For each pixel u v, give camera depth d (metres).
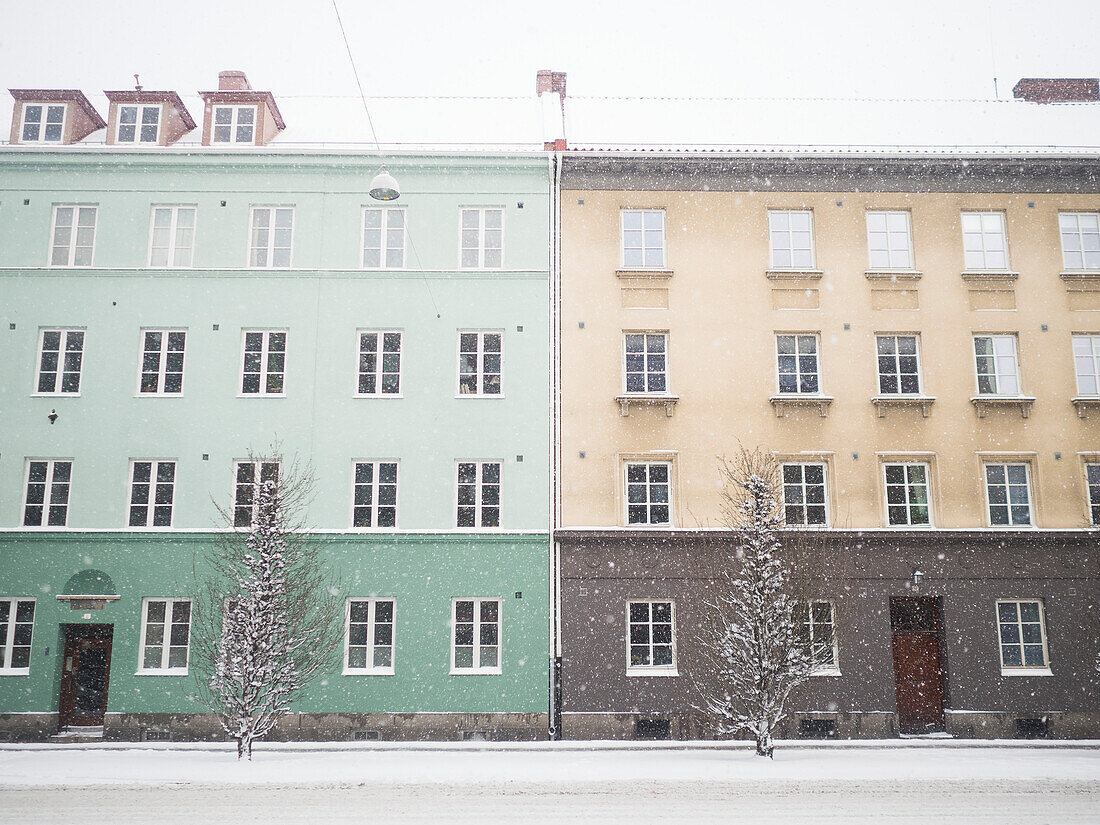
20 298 22.19
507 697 20.52
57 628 20.72
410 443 21.75
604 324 22.28
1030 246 22.72
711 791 13.66
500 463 21.86
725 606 18.70
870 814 12.08
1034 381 22.11
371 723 20.34
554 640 20.72
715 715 20.12
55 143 23.27
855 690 20.36
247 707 17.23
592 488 21.48
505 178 23.02
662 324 22.30
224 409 21.78
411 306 22.36
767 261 22.59
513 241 22.75
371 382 22.22
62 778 14.66
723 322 22.30
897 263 22.73
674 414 21.83
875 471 21.59
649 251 22.80
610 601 20.80
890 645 20.61
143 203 22.70
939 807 12.53
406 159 22.94
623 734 20.22
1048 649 20.81
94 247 22.52
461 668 20.78
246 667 17.31
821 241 22.64
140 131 23.33
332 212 22.75
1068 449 21.81
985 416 21.89
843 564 20.81
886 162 22.69
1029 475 21.81
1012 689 20.56
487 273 22.50
